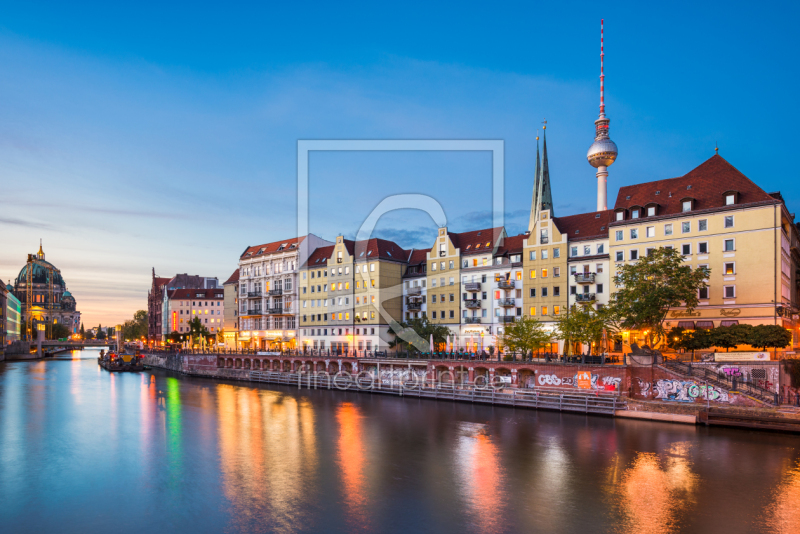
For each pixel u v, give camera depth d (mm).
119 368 122500
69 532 24781
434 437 43156
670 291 55531
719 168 70500
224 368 103938
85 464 35781
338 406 61312
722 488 29594
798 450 37094
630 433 43031
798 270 80938
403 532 24266
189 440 42875
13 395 74312
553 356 65375
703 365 51969
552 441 40938
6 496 29531
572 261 78875
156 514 26734
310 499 28641
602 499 28188
